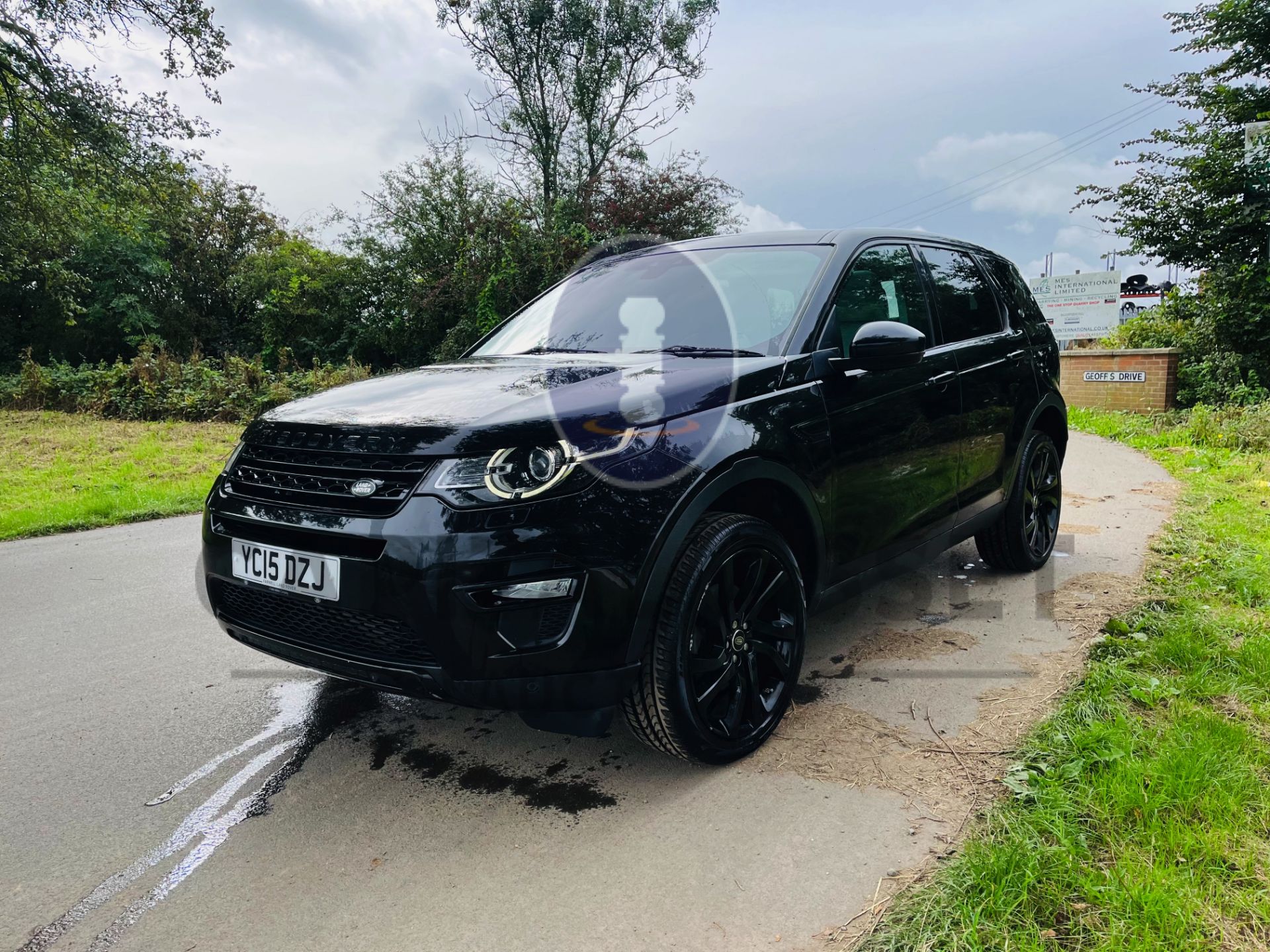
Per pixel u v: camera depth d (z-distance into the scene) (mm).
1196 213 11508
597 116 24641
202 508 7371
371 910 1899
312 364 26828
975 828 2068
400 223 24484
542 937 1791
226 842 2193
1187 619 3361
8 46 15531
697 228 23109
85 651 3723
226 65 17469
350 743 2754
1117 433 10039
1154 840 1949
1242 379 11539
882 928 1749
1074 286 15555
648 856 2066
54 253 21438
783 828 2160
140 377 15961
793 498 2629
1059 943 1666
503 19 22984
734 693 2500
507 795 2396
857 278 3129
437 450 2078
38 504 7523
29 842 2209
